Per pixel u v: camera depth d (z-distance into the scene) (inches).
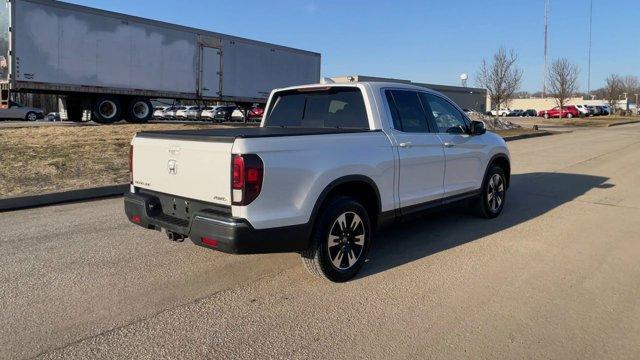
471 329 148.9
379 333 146.4
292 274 193.3
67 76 744.3
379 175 196.9
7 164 412.8
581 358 133.3
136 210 193.8
